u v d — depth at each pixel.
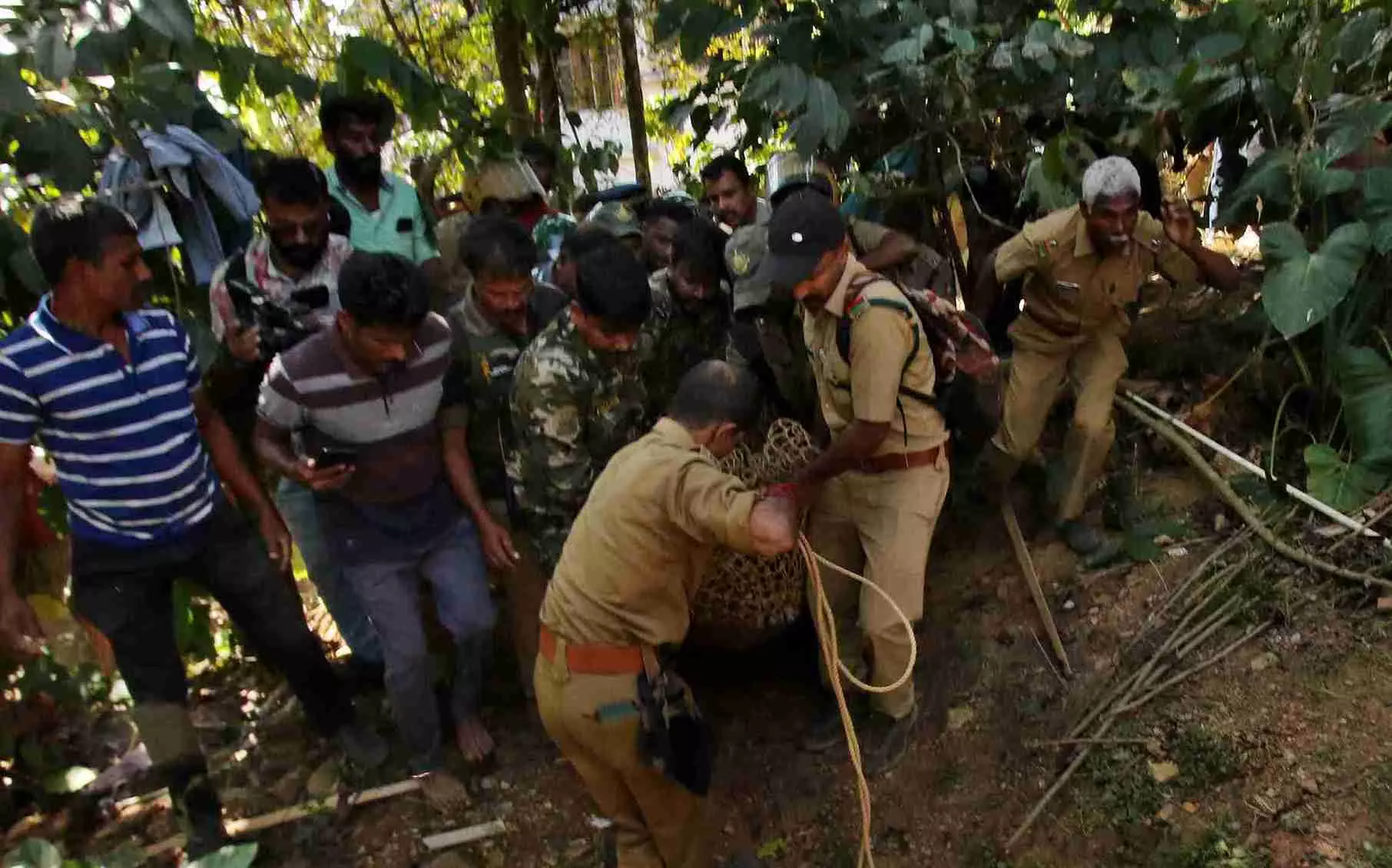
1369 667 2.94
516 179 4.28
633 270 2.70
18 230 3.16
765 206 4.12
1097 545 3.63
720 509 2.29
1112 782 2.93
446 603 3.27
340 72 4.00
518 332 3.28
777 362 3.39
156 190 3.22
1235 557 3.42
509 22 5.16
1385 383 3.45
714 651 3.77
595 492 2.52
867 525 3.11
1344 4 3.82
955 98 3.83
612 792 2.73
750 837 3.17
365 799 3.40
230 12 4.92
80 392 2.69
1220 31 3.84
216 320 3.24
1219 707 2.99
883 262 3.61
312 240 3.23
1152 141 3.86
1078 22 4.22
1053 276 3.41
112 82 3.36
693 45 3.79
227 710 3.94
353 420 2.97
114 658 3.17
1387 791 2.63
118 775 3.60
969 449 3.38
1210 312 4.48
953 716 3.30
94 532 2.87
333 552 3.21
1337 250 3.33
